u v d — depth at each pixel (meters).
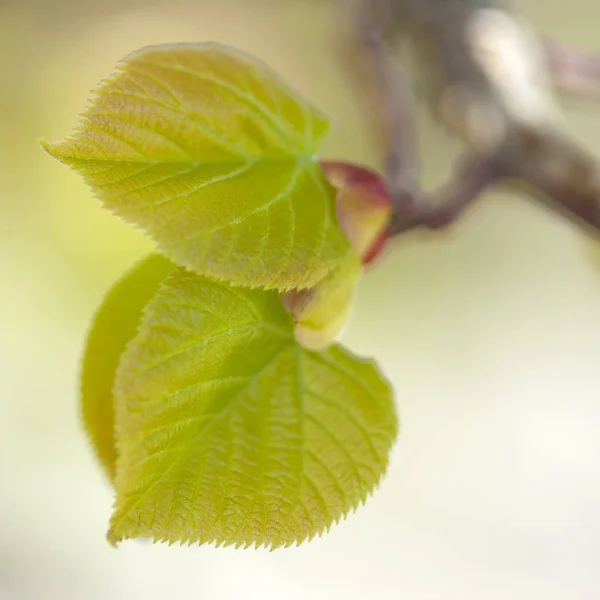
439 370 0.69
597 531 0.65
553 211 0.35
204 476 0.31
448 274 0.71
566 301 0.71
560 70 0.39
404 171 0.38
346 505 0.32
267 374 0.32
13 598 0.58
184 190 0.31
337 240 0.32
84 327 0.60
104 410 0.32
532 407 0.69
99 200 0.31
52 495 0.62
